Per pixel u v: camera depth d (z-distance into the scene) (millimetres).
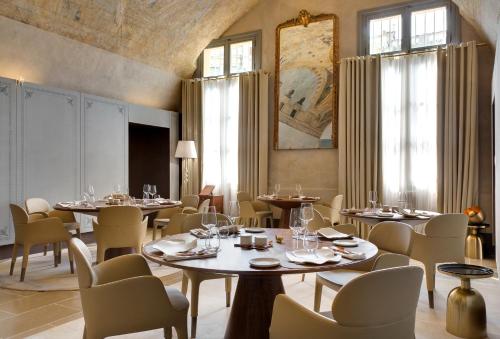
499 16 4035
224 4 7816
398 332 1797
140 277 2117
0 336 2988
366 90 6961
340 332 1704
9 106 5707
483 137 6223
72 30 6309
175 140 8961
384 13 7039
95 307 2066
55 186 6340
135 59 7590
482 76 6234
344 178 7113
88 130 6906
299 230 2676
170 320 2203
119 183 7500
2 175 5613
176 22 7574
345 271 3057
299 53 7668
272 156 7969
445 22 6582
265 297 2684
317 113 7492
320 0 7555
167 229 4422
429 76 6574
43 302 3766
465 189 6148
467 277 3049
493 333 3113
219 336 3002
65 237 4645
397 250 3115
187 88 8820
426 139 6582
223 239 2889
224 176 8414
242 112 8141
